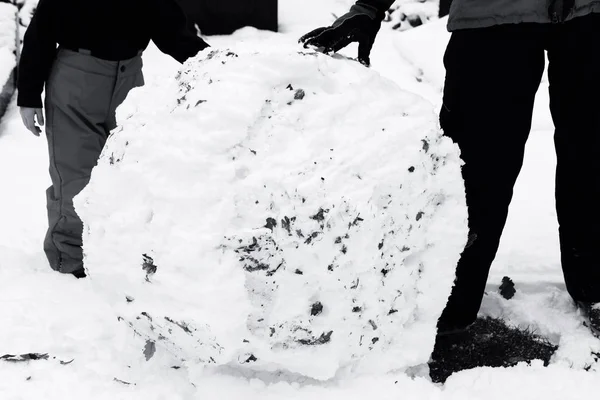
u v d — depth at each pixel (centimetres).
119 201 184
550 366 222
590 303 257
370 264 178
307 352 182
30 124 288
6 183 414
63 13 272
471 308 244
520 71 222
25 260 309
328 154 176
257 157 174
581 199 244
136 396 198
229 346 171
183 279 170
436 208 198
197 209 169
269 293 174
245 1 657
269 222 169
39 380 209
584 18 221
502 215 234
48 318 244
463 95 227
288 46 194
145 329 190
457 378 213
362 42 221
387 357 199
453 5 230
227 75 182
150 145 180
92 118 284
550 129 496
